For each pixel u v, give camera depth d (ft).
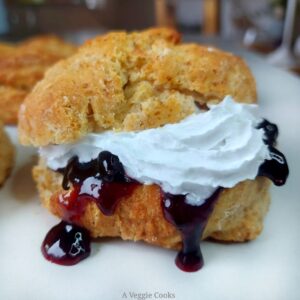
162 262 0.26
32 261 0.26
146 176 0.25
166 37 0.31
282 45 0.68
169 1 0.87
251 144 0.26
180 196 0.25
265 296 0.23
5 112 0.43
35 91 0.29
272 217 0.29
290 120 0.41
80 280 0.24
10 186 0.33
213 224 0.26
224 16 0.85
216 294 0.23
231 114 0.26
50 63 0.46
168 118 0.26
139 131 0.26
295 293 0.23
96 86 0.27
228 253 0.26
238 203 0.26
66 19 0.90
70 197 0.26
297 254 0.26
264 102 0.44
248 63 0.53
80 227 0.27
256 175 0.26
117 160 0.25
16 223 0.29
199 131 0.25
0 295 0.24
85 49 0.31
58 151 0.27
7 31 0.84
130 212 0.26
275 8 0.74
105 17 0.93
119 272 0.25
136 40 0.30
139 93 0.27
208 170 0.24
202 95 0.28
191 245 0.25
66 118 0.26
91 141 0.27
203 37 0.68
